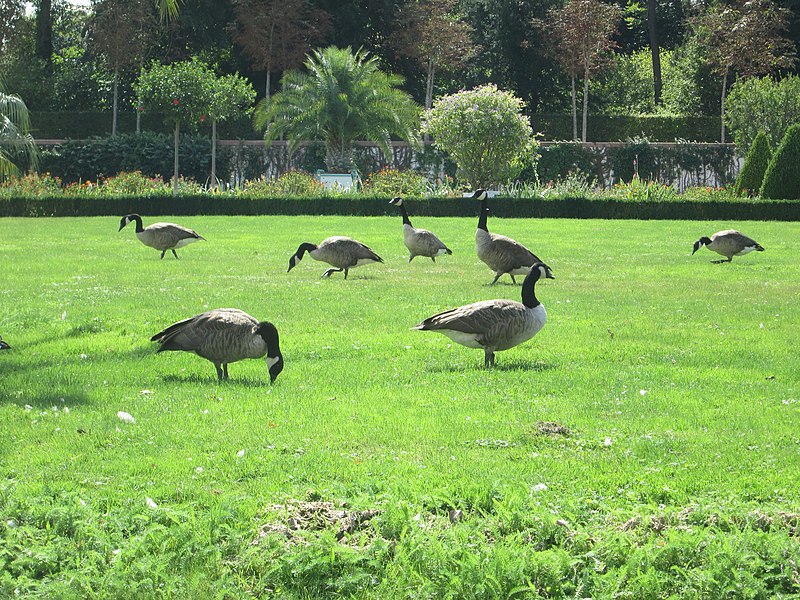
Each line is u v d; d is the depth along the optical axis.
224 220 36.47
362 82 52.59
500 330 11.08
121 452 8.21
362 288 18.12
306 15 64.00
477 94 46.81
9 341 12.93
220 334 10.35
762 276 20.69
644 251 26.25
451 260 23.55
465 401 9.80
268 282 19.00
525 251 18.62
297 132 53.09
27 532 6.41
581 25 63.78
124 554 6.14
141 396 10.00
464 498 7.03
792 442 8.43
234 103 50.88
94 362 11.67
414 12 64.81
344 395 10.05
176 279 19.42
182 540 6.29
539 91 72.19
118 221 35.97
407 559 6.05
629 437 8.62
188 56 65.50
